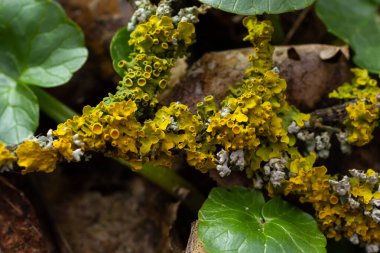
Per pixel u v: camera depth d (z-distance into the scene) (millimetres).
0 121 218
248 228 201
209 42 242
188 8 211
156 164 202
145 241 241
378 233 207
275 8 204
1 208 213
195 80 222
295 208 212
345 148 216
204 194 236
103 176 250
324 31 251
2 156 189
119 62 207
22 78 226
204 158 201
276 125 206
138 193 247
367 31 243
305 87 225
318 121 215
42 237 217
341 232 212
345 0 248
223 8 204
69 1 256
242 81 217
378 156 232
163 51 208
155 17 207
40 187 244
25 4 230
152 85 205
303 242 201
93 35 255
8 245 211
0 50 228
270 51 210
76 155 192
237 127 199
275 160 206
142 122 206
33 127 218
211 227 201
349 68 230
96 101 258
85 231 242
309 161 209
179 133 202
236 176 218
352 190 204
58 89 253
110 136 193
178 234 230
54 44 229
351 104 217
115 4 256
